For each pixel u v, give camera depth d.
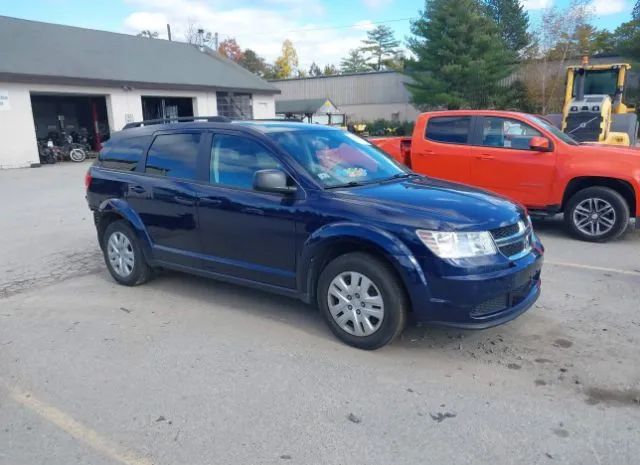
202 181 5.04
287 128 5.04
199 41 38.38
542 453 2.89
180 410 3.36
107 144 6.12
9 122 19.50
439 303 3.75
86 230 8.76
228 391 3.58
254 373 3.82
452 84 37.19
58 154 21.97
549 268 6.30
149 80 24.23
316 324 4.70
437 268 3.71
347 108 50.03
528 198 8.02
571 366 3.85
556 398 3.43
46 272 6.41
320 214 4.18
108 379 3.77
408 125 44.38
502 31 47.09
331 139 5.15
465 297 3.70
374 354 4.09
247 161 4.79
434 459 2.85
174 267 5.40
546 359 3.97
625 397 3.43
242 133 4.88
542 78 35.88
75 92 21.58
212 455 2.92
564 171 7.66
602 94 14.61
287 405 3.39
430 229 3.76
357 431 3.11
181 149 5.32
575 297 5.26
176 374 3.83
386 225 3.88
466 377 3.72
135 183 5.54
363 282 4.05
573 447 2.94
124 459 2.90
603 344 4.20
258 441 3.03
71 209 10.81
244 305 5.21
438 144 8.80
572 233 7.86
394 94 47.25
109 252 5.93
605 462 2.81
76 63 22.84
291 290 4.51
